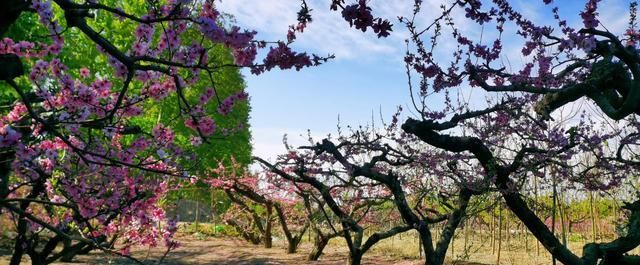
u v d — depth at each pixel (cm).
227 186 1456
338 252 1480
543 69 601
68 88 410
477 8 448
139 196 547
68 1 285
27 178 568
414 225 703
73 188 519
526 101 716
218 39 304
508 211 1423
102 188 546
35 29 1125
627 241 650
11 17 274
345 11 306
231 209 1838
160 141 538
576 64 652
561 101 647
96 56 1588
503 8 611
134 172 580
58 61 402
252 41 323
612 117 584
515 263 1223
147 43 384
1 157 392
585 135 777
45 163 518
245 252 1424
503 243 1669
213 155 2516
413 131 666
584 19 445
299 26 339
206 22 300
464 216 701
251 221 1780
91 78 1557
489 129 777
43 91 416
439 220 768
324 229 1484
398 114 882
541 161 731
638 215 657
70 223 558
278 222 1650
